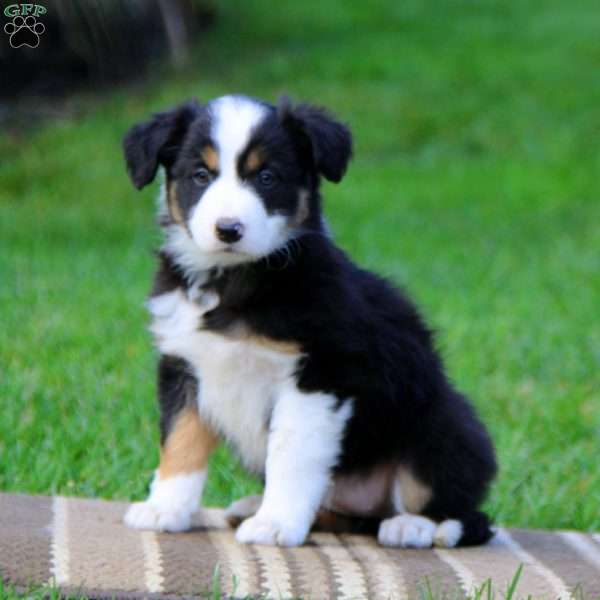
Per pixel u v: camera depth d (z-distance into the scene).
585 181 25.08
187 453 7.16
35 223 21.20
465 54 34.59
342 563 6.40
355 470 7.32
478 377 12.48
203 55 34.03
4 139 26.66
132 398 10.85
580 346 13.92
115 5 29.38
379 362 7.11
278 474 6.85
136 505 7.08
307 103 7.96
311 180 7.43
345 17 39.56
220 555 6.36
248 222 6.86
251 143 7.20
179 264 7.25
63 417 10.27
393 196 23.86
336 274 7.18
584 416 11.42
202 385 7.17
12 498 7.50
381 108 29.66
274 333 6.85
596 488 9.36
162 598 5.82
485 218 22.36
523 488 9.20
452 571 6.34
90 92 29.23
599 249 19.98
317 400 6.88
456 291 16.62
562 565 6.61
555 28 38.09
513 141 27.88
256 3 40.62
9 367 11.73
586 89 31.22
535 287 17.22
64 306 14.80
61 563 6.05
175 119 7.48
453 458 7.34
